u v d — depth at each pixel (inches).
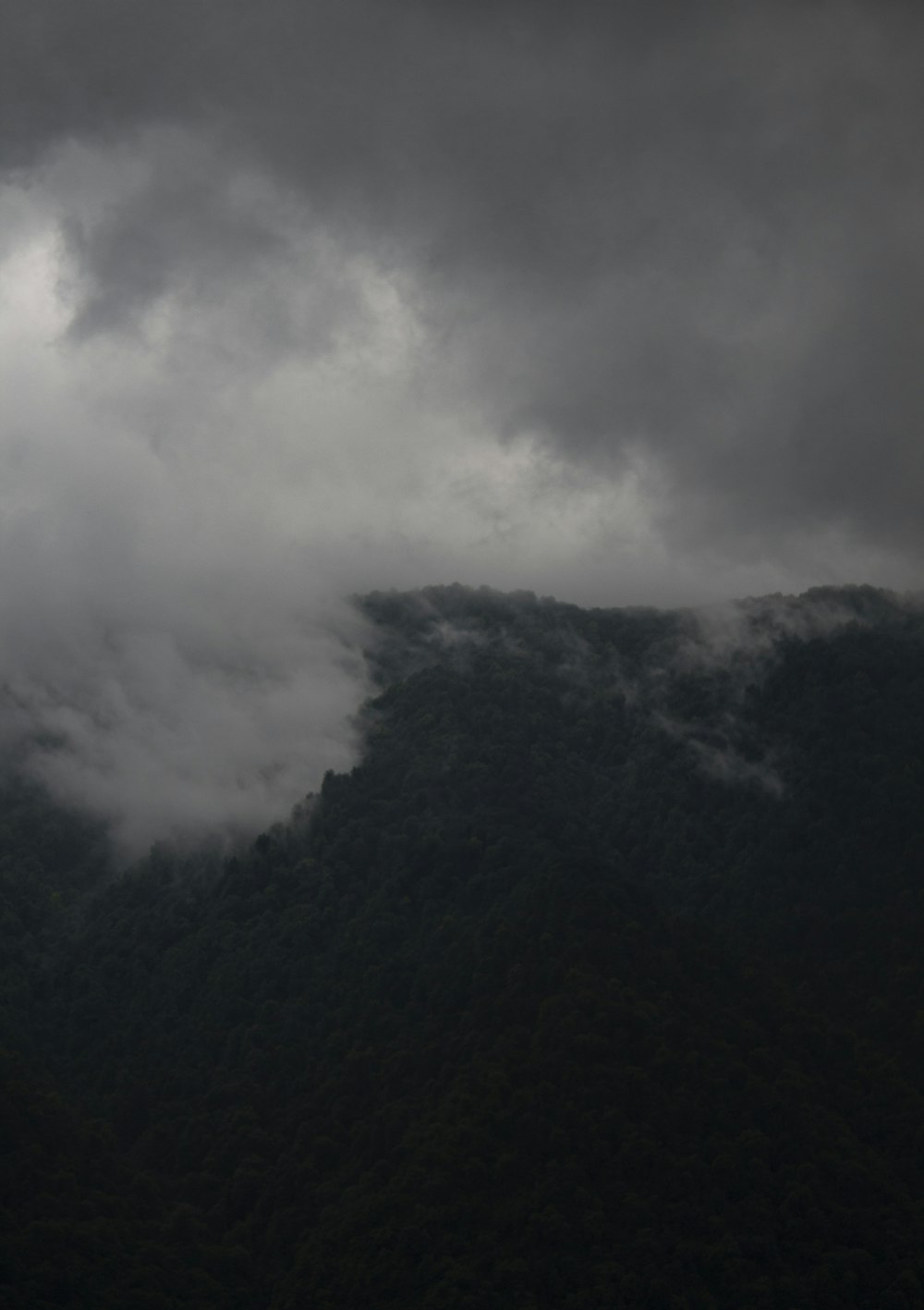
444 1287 5654.5
